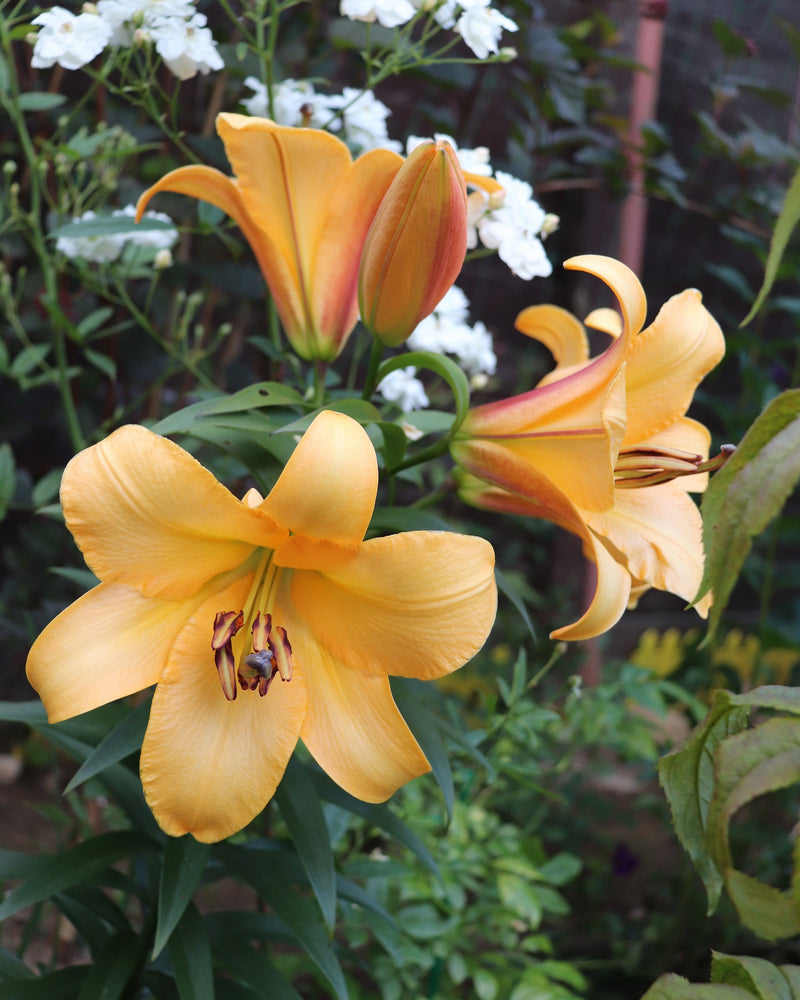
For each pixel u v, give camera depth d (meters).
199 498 0.36
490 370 0.64
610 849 1.17
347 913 0.66
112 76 0.88
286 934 0.53
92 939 0.55
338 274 0.48
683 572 0.44
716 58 1.40
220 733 0.38
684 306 0.44
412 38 0.95
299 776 0.47
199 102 0.91
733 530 0.25
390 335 0.45
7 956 0.52
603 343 1.28
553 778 1.12
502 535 1.39
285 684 0.40
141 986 0.53
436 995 0.77
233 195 0.47
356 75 1.03
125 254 0.68
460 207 0.41
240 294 0.82
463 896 0.69
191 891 0.42
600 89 1.01
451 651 0.37
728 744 0.26
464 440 0.45
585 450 0.41
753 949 0.98
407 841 0.49
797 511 1.50
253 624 0.39
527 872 0.74
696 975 0.97
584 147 1.08
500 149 1.22
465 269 1.32
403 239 0.41
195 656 0.39
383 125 0.63
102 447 0.35
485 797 0.85
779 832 0.95
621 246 1.30
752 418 1.07
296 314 0.49
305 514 0.35
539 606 1.33
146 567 0.37
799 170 0.26
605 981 1.00
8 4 0.80
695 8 1.38
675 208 1.45
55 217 0.72
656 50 1.22
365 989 0.84
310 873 0.44
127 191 0.82
